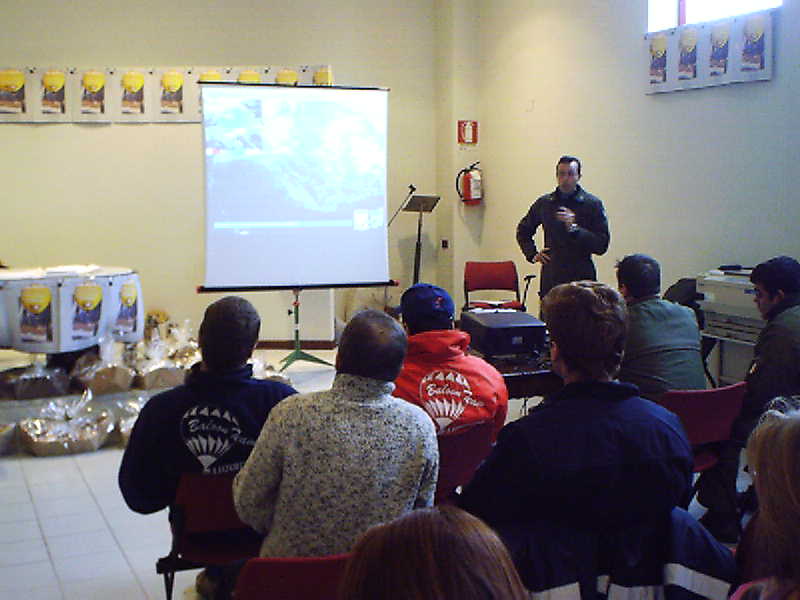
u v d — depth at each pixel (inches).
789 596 39.0
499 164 296.4
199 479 87.2
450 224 309.3
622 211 238.1
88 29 275.6
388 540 29.4
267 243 225.6
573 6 252.2
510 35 282.2
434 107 313.6
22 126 261.7
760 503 41.6
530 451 60.7
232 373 88.8
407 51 308.0
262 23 289.9
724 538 122.3
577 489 60.2
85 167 264.5
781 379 114.0
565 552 59.7
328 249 230.4
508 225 294.2
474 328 133.3
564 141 260.8
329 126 228.2
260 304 263.9
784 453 39.9
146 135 264.7
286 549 72.6
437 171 315.6
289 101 225.0
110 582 114.7
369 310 74.9
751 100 193.2
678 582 60.2
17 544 127.7
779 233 188.1
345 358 72.7
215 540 92.7
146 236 268.8
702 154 208.4
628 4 230.7
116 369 188.4
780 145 186.2
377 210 233.8
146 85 262.2
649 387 117.9
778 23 184.9
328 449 70.7
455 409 94.0
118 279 197.8
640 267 121.4
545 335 130.4
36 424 174.2
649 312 120.6
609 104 240.2
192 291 271.6
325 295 262.7
